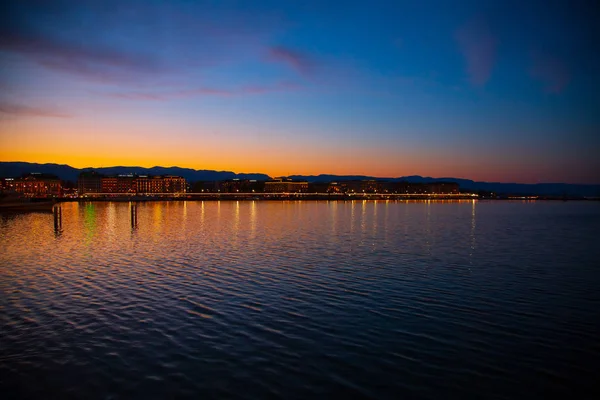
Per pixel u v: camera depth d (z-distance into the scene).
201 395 15.12
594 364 17.75
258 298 27.09
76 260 41.22
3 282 31.28
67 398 14.88
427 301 26.67
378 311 24.53
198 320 22.67
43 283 30.97
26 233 69.62
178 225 89.12
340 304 25.86
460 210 188.75
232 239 61.03
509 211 184.00
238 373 16.70
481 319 23.22
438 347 19.33
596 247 53.50
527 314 24.14
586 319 23.33
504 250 50.06
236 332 20.97
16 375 16.41
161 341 19.73
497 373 16.91
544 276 34.47
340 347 19.22
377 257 43.88
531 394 15.38
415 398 15.06
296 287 30.14
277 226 87.00
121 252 46.84
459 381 16.25
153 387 15.60
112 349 18.80
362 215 137.00
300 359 17.97
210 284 30.89
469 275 34.66
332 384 15.95
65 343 19.42
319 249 50.03
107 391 15.31
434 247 52.66
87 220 104.81
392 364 17.59
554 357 18.39
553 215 146.50
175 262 40.19
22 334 20.52
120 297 27.12
